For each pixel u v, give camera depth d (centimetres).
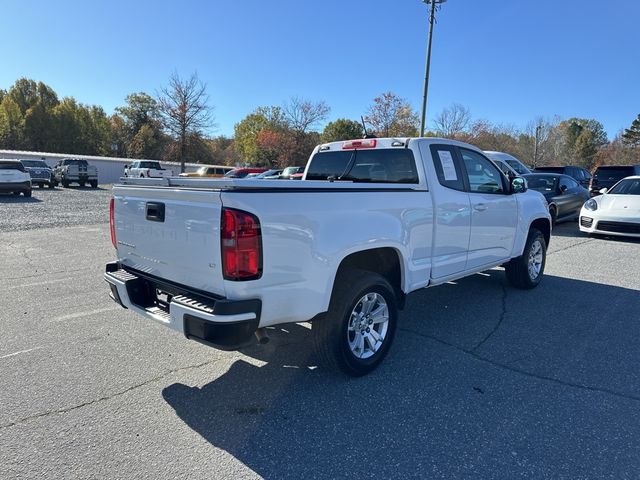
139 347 417
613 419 301
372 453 265
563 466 253
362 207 350
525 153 5688
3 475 243
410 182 437
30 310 517
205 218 289
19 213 1486
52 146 6912
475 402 323
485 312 521
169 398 327
